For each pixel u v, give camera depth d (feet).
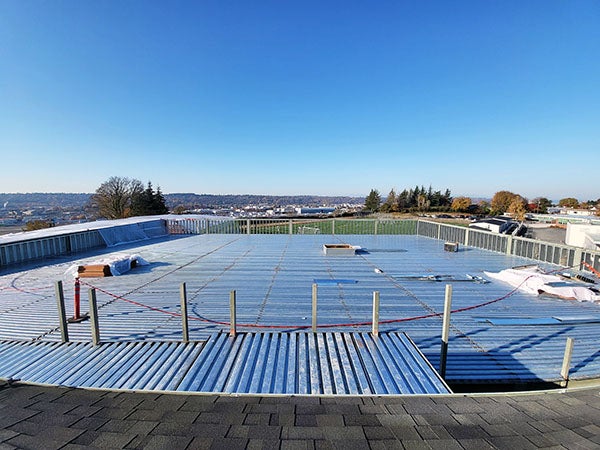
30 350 10.89
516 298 17.29
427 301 16.76
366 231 47.44
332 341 10.80
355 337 11.07
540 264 25.66
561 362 10.70
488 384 9.73
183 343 11.25
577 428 6.18
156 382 8.70
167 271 23.31
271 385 8.30
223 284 19.84
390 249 32.83
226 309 15.33
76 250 32.42
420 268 24.22
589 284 18.97
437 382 8.46
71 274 22.12
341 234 46.26
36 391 7.62
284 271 23.25
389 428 6.08
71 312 14.80
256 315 14.61
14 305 15.90
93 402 7.07
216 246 35.14
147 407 6.86
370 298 17.22
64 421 6.26
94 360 10.07
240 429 5.98
